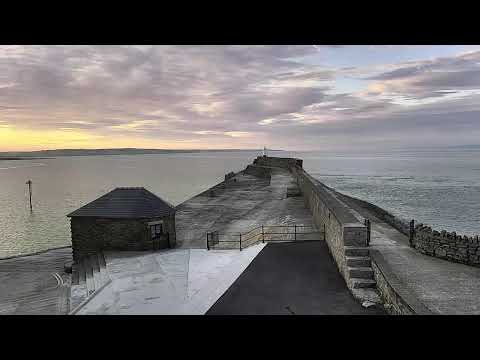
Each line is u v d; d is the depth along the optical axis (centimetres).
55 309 1213
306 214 2202
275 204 2652
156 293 1144
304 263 1324
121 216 1781
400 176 9706
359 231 1180
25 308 1248
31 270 1775
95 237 1825
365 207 3072
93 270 1581
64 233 4066
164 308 1012
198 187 8700
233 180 4341
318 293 1080
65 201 6831
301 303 1014
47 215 5262
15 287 1532
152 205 1842
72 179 12288
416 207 4666
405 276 1125
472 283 1066
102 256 1720
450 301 945
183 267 1428
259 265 1317
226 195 3212
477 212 4266
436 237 1302
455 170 11600
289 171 4522
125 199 1878
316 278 1192
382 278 1005
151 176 12788
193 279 1264
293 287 1126
